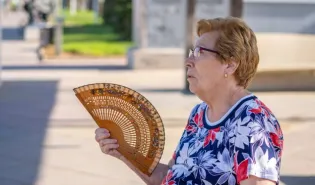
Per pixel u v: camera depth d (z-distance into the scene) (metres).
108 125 2.98
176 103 11.09
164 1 16.16
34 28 29.95
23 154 7.68
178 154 2.85
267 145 2.52
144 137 2.98
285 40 12.62
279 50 12.58
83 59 19.05
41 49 19.91
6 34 29.66
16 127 9.20
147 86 13.23
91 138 8.51
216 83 2.71
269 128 2.56
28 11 30.08
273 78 12.32
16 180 6.67
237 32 2.68
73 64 17.67
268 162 2.50
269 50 12.55
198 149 2.71
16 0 58.19
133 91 2.91
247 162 2.51
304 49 12.66
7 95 12.09
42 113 10.30
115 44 24.05
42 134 8.77
